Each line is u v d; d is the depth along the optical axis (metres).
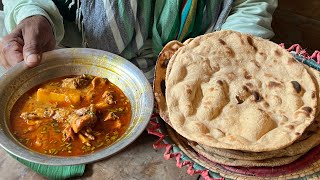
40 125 1.00
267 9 1.49
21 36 1.23
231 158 0.90
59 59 1.13
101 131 0.99
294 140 0.88
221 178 0.88
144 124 0.94
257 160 0.89
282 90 1.00
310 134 0.92
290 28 2.29
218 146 0.88
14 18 1.37
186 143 0.96
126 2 1.37
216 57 1.05
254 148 0.86
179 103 0.98
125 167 1.00
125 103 1.06
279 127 0.93
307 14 2.26
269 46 1.07
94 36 1.42
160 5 1.40
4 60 1.22
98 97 1.08
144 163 1.00
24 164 1.01
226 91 1.00
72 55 1.13
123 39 1.42
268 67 1.04
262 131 0.92
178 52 1.06
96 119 1.00
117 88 1.10
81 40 1.52
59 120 1.01
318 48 2.26
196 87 1.00
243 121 0.94
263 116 0.94
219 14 1.48
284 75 1.02
